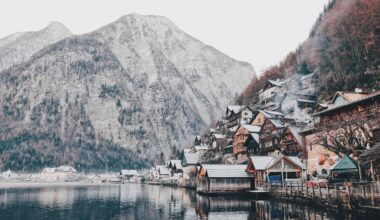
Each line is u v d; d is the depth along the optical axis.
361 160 44.50
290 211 49.31
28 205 70.56
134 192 112.25
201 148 153.38
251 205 60.16
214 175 80.31
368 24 125.31
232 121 149.00
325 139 53.59
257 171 79.62
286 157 75.56
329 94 112.38
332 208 45.06
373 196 37.31
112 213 56.66
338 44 145.00
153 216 52.16
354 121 52.16
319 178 64.38
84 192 114.62
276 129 96.88
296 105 116.75
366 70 106.50
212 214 50.84
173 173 175.75
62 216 54.22
